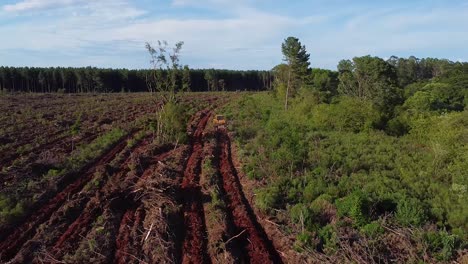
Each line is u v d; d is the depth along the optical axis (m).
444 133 28.31
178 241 14.78
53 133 34.62
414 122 33.97
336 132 34.31
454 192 18.95
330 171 21.08
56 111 49.66
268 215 16.50
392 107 42.34
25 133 34.16
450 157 24.03
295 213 15.73
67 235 14.91
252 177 20.92
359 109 35.91
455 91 51.84
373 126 35.12
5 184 19.80
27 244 14.23
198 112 51.66
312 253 13.23
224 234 14.62
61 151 27.94
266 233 15.34
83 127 38.06
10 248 14.16
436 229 14.85
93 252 13.56
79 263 12.98
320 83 62.09
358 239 13.96
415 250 13.26
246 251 13.98
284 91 57.66
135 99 68.06
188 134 32.84
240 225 15.86
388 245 13.65
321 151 25.56
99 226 15.39
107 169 22.36
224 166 24.23
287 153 22.67
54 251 13.81
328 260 12.80
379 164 23.11
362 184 19.36
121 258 13.41
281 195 18.23
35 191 19.03
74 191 19.53
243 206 17.55
